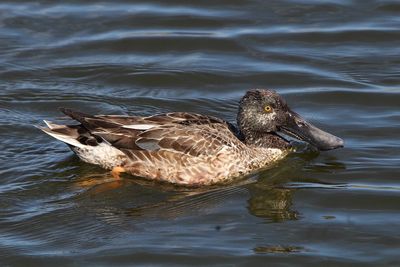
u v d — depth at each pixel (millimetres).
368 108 18375
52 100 18641
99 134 15281
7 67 20000
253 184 15414
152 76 19797
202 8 23062
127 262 12828
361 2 23219
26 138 16938
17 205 14453
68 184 15148
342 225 13898
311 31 21828
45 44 21094
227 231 13703
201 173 15258
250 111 16062
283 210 14453
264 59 20625
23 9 22750
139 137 15312
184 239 13430
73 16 22469
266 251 13094
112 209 14391
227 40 21391
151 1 23391
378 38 21500
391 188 15117
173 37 21484
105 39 21359
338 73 19953
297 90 19219
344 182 15422
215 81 19672
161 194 14984
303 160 16312
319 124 17688
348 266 12711
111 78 19750
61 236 13570
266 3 23297
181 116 15844
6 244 13320
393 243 13336
